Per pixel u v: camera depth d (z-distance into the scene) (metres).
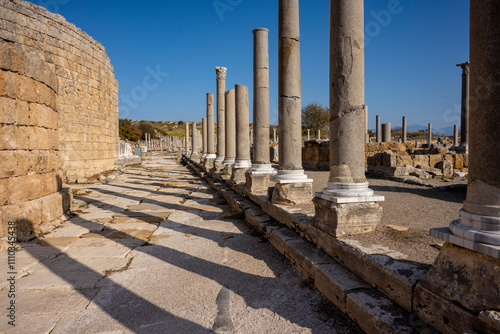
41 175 7.77
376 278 3.49
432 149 21.22
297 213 6.16
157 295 4.30
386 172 13.72
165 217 9.00
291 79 7.29
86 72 18.30
